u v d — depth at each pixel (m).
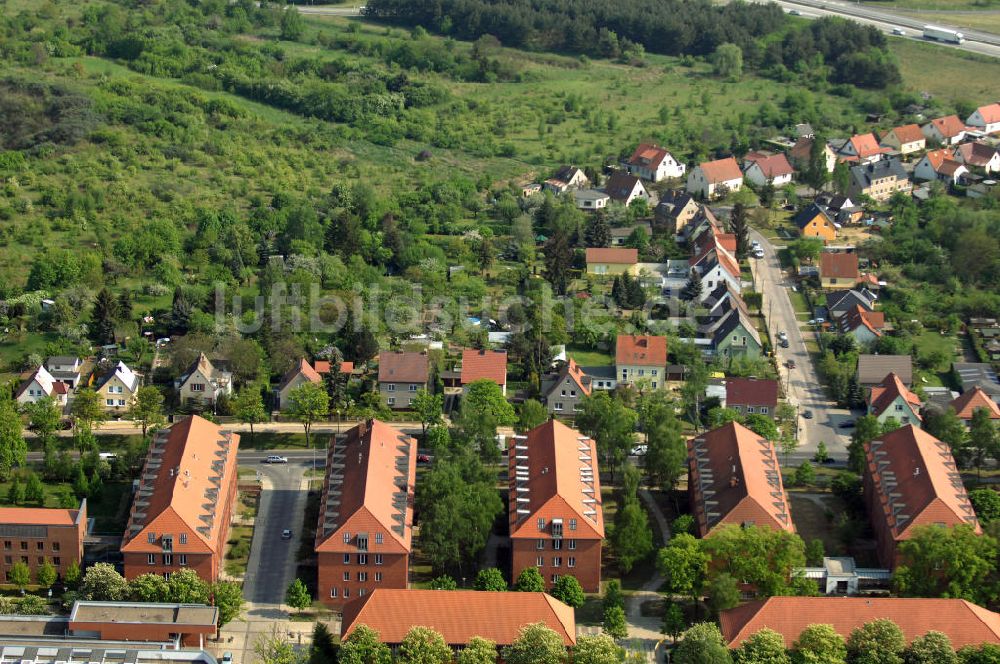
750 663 191.00
